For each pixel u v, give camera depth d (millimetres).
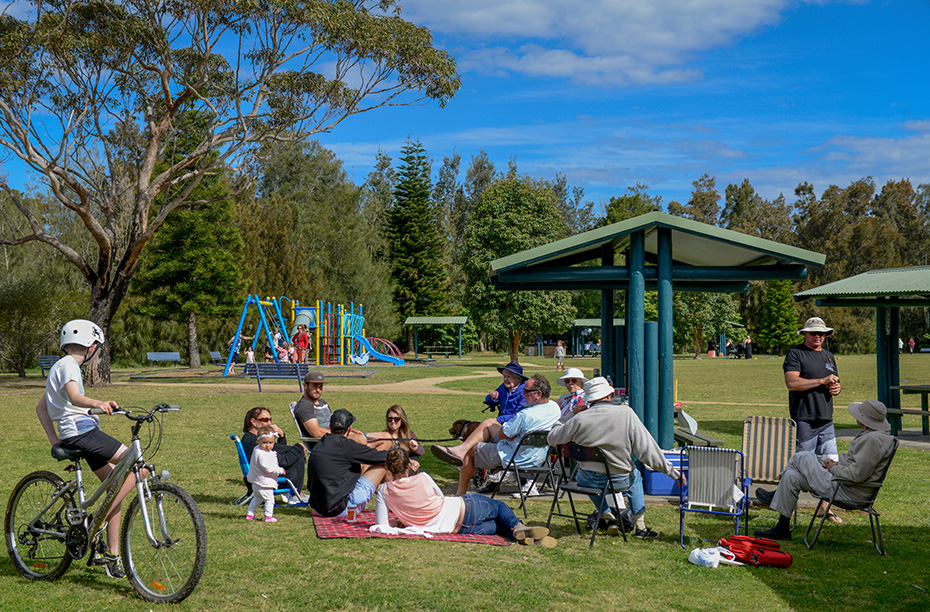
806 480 6500
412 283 67938
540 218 48750
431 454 11438
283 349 39156
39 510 5258
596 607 4723
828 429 7426
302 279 57094
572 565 5617
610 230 8508
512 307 47125
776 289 71562
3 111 23078
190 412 16953
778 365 45625
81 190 24656
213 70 26984
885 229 85938
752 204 103500
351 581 5094
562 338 80938
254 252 55938
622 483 6359
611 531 6578
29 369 44719
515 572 5355
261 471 6961
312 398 8680
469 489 8625
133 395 21891
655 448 6328
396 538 6285
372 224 81500
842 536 6727
